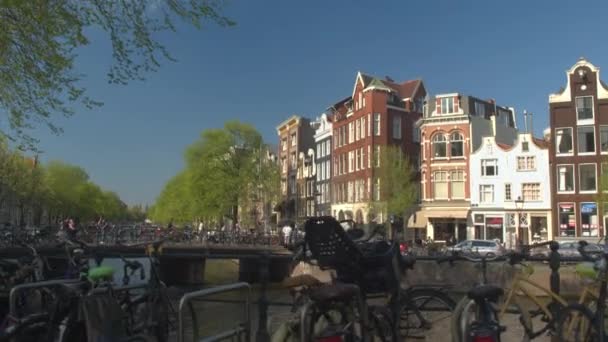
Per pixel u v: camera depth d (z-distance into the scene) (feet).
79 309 16.69
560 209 133.69
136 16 31.65
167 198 237.45
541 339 20.35
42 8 29.17
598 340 18.71
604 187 120.78
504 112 171.83
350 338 15.61
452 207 148.46
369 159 165.48
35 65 31.35
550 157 136.46
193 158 165.99
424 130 155.43
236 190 163.32
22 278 23.00
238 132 165.78
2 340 15.81
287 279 19.98
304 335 15.37
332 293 15.43
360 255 19.40
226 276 121.08
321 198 202.49
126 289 18.85
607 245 42.24
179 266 100.48
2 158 123.34
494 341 16.46
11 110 33.30
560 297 19.95
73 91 33.58
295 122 229.86
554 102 136.05
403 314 20.97
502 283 23.66
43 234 82.53
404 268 21.33
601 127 131.85
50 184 206.49
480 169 145.38
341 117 186.60
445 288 22.26
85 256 23.66
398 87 182.50
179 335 14.92
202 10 32.42
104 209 313.12
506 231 140.56
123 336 17.61
